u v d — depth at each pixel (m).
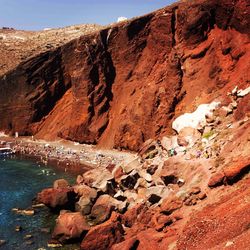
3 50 113.25
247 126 32.56
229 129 36.09
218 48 56.16
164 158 39.22
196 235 22.50
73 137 71.75
